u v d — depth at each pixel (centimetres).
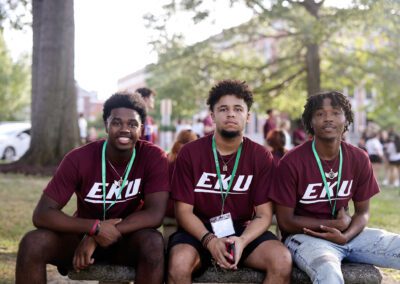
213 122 386
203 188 378
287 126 1452
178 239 361
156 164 368
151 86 2102
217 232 368
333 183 385
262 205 378
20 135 2095
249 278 354
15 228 735
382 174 1841
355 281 357
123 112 360
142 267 331
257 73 2106
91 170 362
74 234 350
